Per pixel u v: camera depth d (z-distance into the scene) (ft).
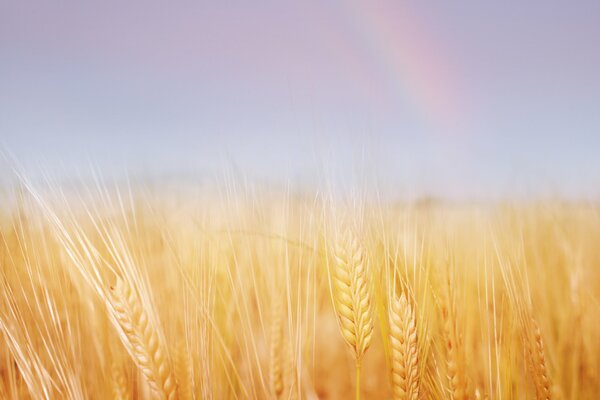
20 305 1.68
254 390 1.69
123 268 1.58
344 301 1.55
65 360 1.63
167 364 1.55
